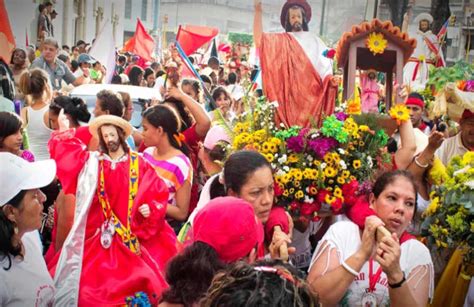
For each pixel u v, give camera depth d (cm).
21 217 310
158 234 421
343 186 382
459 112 458
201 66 1369
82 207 394
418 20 1812
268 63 430
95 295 383
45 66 954
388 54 481
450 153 477
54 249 427
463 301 405
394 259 278
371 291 311
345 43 458
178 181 472
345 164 385
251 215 263
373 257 314
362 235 319
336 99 447
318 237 435
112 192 404
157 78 1117
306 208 382
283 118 419
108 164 406
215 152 462
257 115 417
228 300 162
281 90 426
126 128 415
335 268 300
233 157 331
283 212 359
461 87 455
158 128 483
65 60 1105
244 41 1969
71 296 380
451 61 1748
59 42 1574
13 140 423
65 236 412
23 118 600
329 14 1925
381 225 289
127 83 1173
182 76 918
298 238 411
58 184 444
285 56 430
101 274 392
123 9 1905
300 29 500
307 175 377
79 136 503
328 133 385
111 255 398
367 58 493
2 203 303
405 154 425
